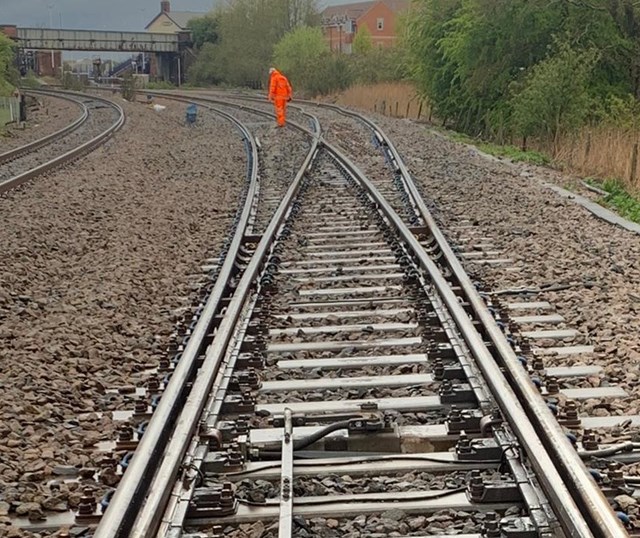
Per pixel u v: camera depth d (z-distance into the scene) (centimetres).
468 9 3169
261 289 859
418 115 4000
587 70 2505
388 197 1508
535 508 409
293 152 2266
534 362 631
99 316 845
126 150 2541
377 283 909
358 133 2791
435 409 560
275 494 450
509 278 932
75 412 601
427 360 652
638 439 514
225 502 428
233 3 8512
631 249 1072
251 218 1322
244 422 524
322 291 873
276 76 3012
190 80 9319
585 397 589
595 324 754
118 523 384
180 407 559
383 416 534
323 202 1445
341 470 476
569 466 416
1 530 426
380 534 410
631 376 624
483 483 436
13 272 990
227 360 633
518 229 1203
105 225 1353
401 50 4909
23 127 3712
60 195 1647
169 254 1141
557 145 2312
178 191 1723
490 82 3089
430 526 416
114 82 10425
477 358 593
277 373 640
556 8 2902
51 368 681
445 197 1491
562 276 937
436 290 807
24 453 520
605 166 1842
